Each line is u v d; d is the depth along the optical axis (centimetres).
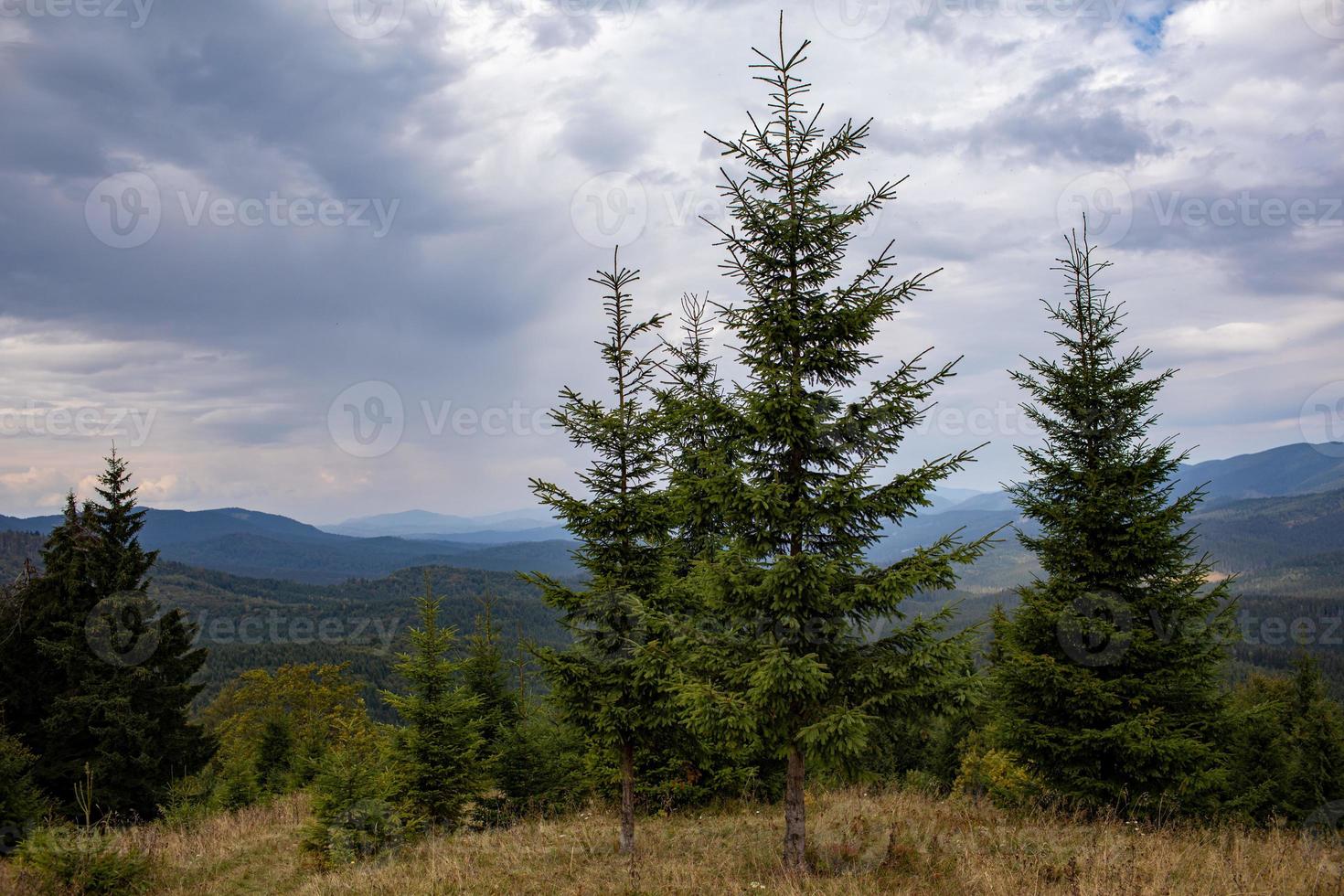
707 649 884
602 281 1130
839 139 877
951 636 815
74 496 2459
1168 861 873
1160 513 1244
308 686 4656
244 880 1189
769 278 920
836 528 866
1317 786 2002
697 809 1552
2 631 2255
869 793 1584
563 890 908
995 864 879
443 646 1587
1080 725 1262
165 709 2475
